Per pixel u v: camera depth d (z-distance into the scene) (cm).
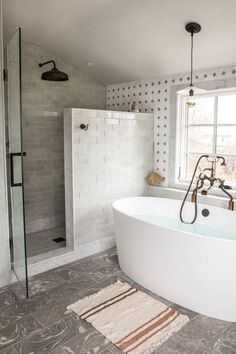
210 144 364
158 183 403
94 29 312
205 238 222
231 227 306
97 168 349
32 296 260
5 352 195
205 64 330
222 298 226
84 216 342
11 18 303
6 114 295
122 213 288
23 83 369
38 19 305
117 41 326
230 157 345
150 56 340
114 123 360
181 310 241
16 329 217
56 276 296
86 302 250
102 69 403
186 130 383
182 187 380
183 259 237
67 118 325
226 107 345
